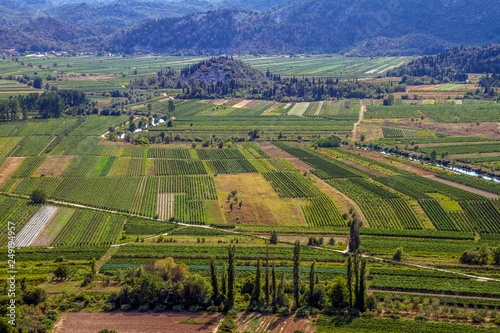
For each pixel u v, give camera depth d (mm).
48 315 151875
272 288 165500
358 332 147375
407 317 157250
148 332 147000
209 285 168500
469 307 163500
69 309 159000
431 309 158875
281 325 152000
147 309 160625
